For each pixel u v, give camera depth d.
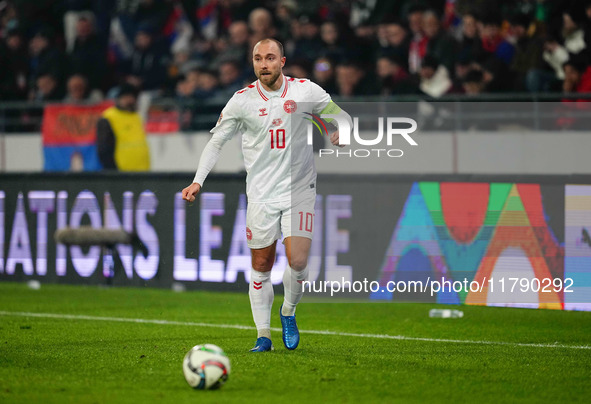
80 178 40.03
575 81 38.50
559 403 16.83
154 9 52.62
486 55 41.06
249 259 37.00
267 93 21.28
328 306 34.28
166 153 41.03
